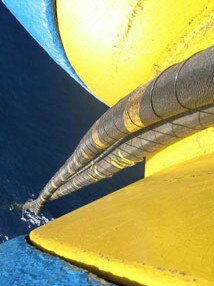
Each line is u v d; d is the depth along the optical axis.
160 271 5.28
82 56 18.17
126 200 10.35
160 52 15.10
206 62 9.82
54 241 8.16
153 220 7.15
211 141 12.03
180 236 5.99
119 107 15.21
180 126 12.80
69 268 6.38
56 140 51.50
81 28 16.44
